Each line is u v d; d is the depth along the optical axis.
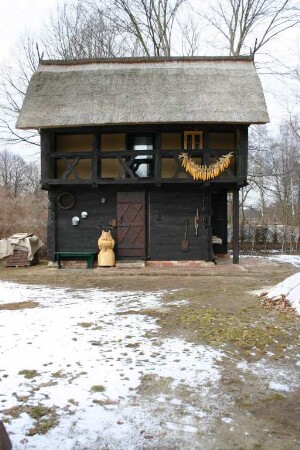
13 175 46.66
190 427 3.44
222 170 13.34
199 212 14.21
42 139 13.81
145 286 10.49
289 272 12.81
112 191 14.41
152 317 6.95
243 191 26.38
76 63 15.38
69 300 8.64
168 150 13.59
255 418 3.61
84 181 13.73
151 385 4.27
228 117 13.00
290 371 4.67
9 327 6.38
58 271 13.52
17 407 3.79
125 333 6.04
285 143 26.88
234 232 14.49
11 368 4.71
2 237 19.98
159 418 3.59
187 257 14.15
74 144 14.42
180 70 14.87
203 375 4.53
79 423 3.50
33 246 15.50
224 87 14.12
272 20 20.45
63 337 5.85
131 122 13.01
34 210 23.33
